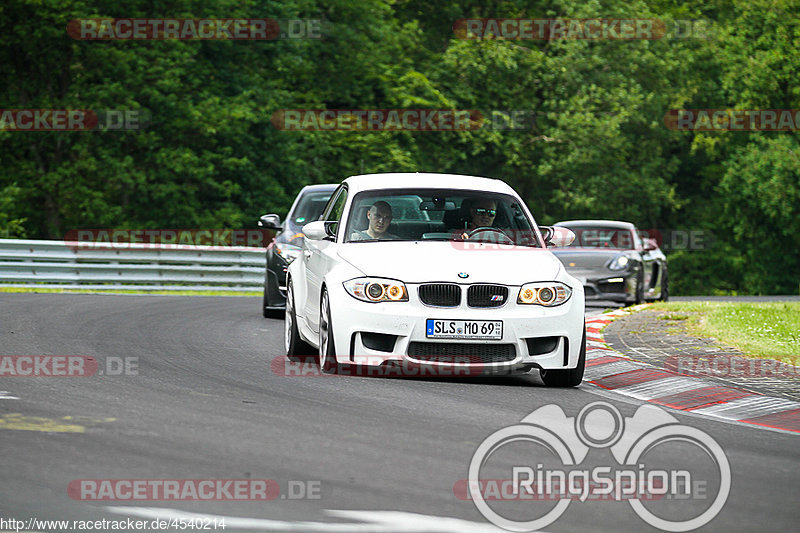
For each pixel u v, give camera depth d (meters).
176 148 123.94
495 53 143.00
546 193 159.25
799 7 155.50
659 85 154.50
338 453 20.48
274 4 130.50
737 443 23.12
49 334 38.69
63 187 118.25
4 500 16.81
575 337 30.11
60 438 21.06
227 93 130.75
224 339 39.56
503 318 29.42
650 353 35.50
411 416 24.52
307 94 135.50
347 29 137.12
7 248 68.69
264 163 128.75
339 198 35.31
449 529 15.97
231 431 22.16
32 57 123.00
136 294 61.88
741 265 165.38
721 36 157.00
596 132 142.12
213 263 74.12
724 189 161.12
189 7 123.19
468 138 142.62
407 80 137.38
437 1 161.75
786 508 17.78
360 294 29.75
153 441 21.03
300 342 34.47
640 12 150.75
